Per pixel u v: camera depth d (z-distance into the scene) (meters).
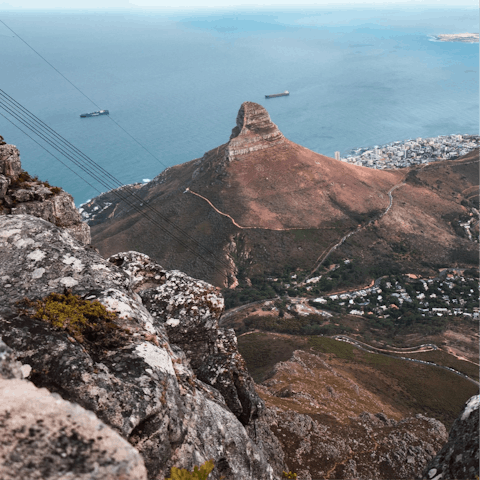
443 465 9.54
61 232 8.75
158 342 7.34
